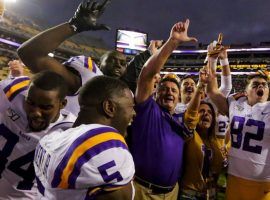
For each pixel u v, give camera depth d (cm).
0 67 2589
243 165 277
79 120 107
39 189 103
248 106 290
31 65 172
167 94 233
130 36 2372
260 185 270
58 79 134
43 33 169
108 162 90
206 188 277
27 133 151
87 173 88
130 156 97
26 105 136
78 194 90
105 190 90
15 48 2825
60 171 90
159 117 213
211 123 298
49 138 110
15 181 159
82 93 108
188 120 231
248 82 296
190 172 268
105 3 173
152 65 194
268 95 299
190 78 366
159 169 209
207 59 325
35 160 114
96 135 93
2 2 743
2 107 157
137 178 212
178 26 188
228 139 378
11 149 155
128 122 111
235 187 282
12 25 3100
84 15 169
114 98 104
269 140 270
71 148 92
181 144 225
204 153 271
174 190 230
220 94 318
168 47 189
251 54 3878
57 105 135
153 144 209
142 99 208
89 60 211
